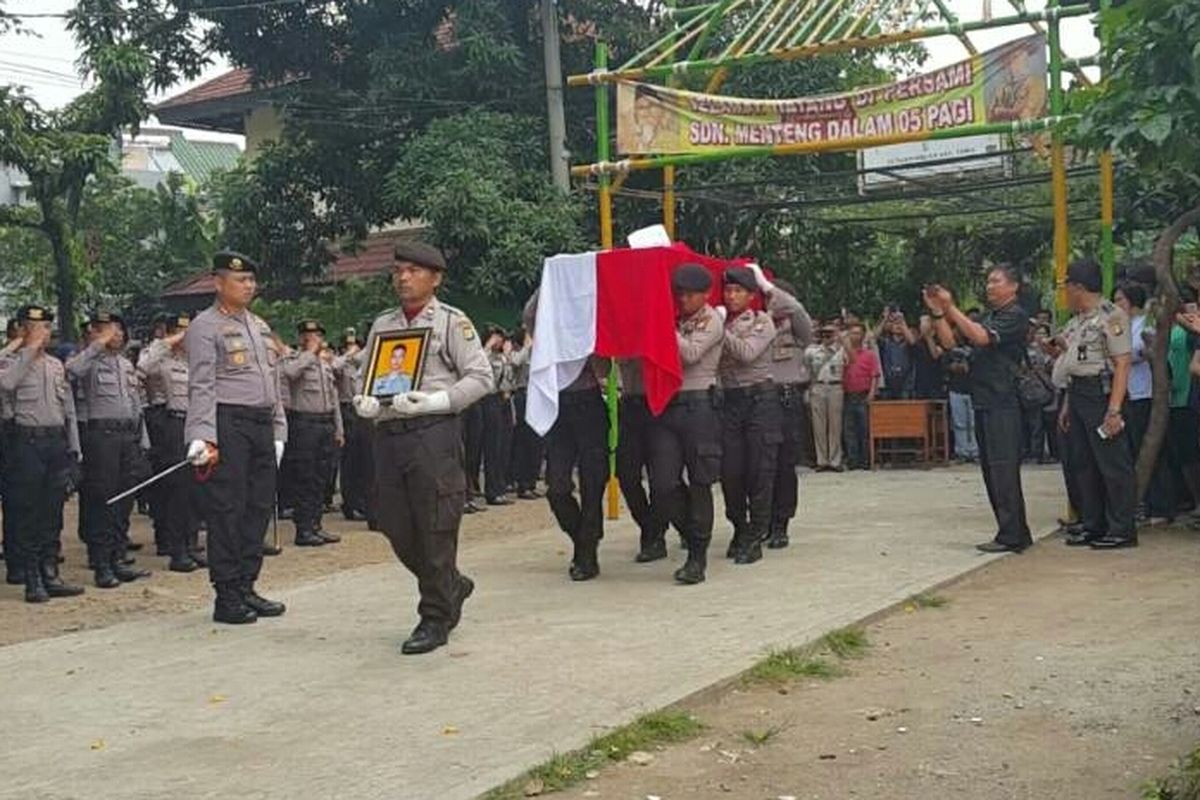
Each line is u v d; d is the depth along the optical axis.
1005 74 10.16
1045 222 19.75
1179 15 5.01
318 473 11.50
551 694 5.92
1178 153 5.38
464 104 18.72
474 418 13.62
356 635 7.34
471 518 12.80
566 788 4.86
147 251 26.20
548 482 8.72
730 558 9.33
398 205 18.05
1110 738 5.26
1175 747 5.12
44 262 24.42
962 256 22.27
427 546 6.82
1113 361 9.23
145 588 9.59
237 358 7.84
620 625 7.27
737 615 7.41
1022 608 7.57
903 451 16.00
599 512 8.76
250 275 7.95
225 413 7.79
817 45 10.91
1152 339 9.52
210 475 7.79
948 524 10.66
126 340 11.38
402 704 5.87
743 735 5.44
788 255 21.03
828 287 21.67
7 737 5.63
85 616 8.54
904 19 10.96
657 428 8.50
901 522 10.85
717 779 4.94
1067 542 9.62
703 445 8.38
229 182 20.98
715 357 8.47
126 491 9.77
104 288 24.86
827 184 16.42
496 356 13.94
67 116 18.12
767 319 9.03
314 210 20.44
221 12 19.41
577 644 6.85
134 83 18.22
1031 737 5.31
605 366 8.80
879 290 22.06
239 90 26.02
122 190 26.44
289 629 7.59
